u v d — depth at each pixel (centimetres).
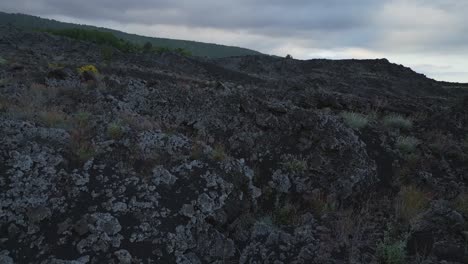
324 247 659
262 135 960
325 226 729
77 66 2941
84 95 1073
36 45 6247
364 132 1046
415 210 753
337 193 836
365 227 708
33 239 613
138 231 643
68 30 10038
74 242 612
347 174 866
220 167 782
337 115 1180
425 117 1319
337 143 923
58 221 639
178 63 5688
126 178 719
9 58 3559
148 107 1080
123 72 3027
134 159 767
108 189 693
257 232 712
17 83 1177
